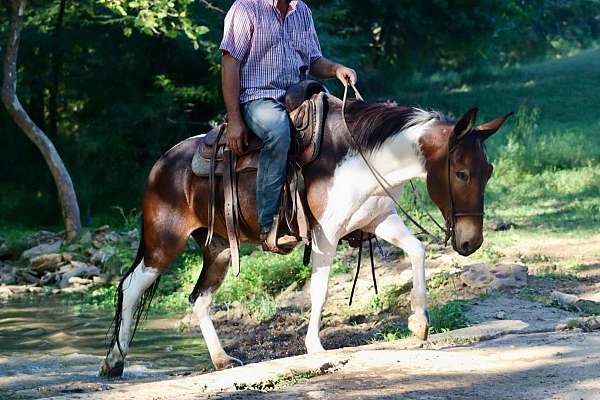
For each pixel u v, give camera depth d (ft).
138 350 39.65
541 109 127.65
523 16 157.69
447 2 134.62
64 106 114.73
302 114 29.78
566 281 44.39
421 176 29.68
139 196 100.78
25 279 63.87
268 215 29.37
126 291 32.96
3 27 101.86
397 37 142.20
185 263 58.44
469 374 25.20
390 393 23.45
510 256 51.16
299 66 31.07
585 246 54.03
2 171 106.01
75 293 58.18
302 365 27.48
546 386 23.44
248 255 57.72
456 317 36.63
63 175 73.10
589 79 148.25
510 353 27.58
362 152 29.37
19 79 102.94
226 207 30.50
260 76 30.40
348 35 118.01
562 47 196.95
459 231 28.89
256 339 41.24
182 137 103.30
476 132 29.01
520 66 176.55
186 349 39.91
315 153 29.53
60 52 102.06
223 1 92.84
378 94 141.59
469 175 28.60
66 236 73.51
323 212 29.66
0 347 41.22
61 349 40.70
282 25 30.68
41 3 100.58
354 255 54.34
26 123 72.13
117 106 99.30
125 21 90.22
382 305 43.73
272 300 47.98
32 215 100.48
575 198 75.56
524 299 40.65
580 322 32.40
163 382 26.91
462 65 168.86
